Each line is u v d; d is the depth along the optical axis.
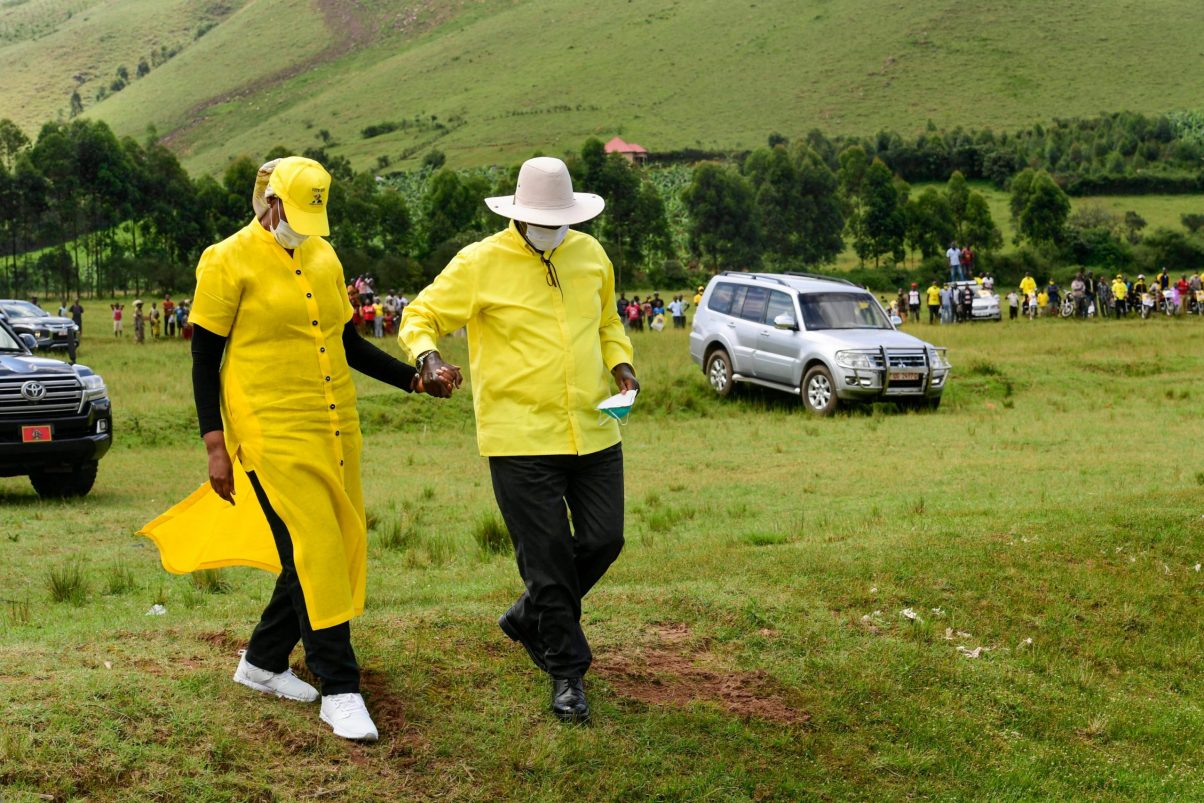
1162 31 189.62
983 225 95.69
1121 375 24.52
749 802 4.95
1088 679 6.66
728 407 21.61
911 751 5.60
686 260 100.44
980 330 31.81
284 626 4.87
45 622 7.05
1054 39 190.50
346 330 4.87
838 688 5.95
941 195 98.25
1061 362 25.12
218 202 98.31
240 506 4.82
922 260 97.44
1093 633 7.24
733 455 15.94
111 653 5.17
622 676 5.69
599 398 5.05
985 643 6.88
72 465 12.77
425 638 5.71
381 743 4.75
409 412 20.95
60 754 4.20
